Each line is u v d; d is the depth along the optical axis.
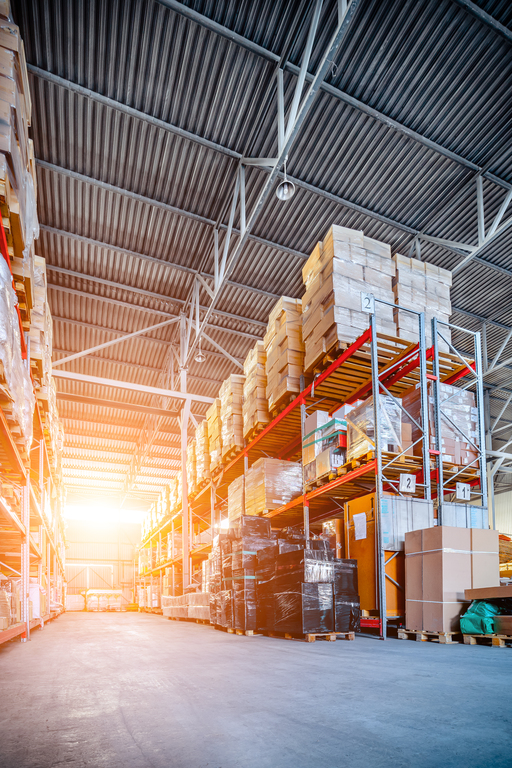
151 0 7.09
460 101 8.50
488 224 10.79
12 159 3.19
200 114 8.67
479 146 9.28
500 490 19.39
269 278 12.60
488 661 3.93
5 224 3.39
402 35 7.57
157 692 2.95
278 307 9.18
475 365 8.06
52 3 7.14
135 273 12.54
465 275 12.34
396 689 2.83
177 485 15.77
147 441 20.66
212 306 10.73
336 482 7.39
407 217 10.78
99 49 7.71
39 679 3.60
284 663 3.98
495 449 18.62
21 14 7.24
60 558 14.98
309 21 7.37
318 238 11.33
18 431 4.52
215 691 2.91
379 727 2.08
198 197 10.35
